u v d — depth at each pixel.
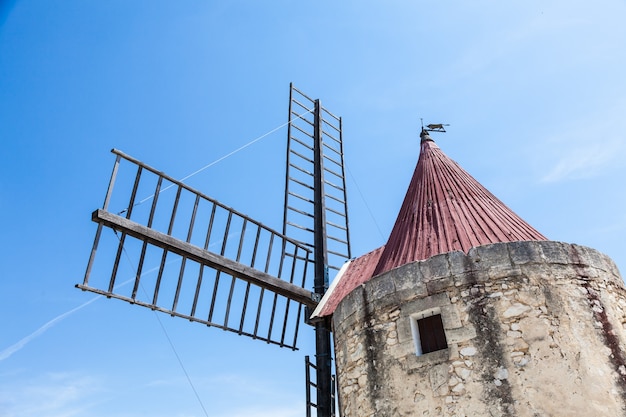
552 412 7.38
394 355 8.80
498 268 8.59
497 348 8.01
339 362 9.97
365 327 9.42
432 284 8.91
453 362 8.20
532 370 7.71
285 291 13.84
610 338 8.10
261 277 13.33
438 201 11.17
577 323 8.09
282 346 14.06
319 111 17.94
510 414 7.51
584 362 7.71
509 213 10.84
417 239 10.46
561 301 8.26
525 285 8.38
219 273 12.77
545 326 8.00
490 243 8.93
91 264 10.52
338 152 18.19
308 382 13.27
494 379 7.82
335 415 13.11
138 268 11.24
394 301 9.19
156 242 11.51
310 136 17.38
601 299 8.52
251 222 13.54
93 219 10.66
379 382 8.81
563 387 7.52
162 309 11.58
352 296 9.96
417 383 8.36
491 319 8.24
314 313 12.24
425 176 12.12
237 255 12.99
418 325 8.98
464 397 7.89
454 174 11.86
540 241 8.84
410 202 11.78
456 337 8.34
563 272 8.57
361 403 8.97
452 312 8.55
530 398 7.53
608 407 7.39
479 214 10.52
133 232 11.08
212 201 12.72
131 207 11.21
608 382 7.63
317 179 16.59
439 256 9.09
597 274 8.78
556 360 7.72
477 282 8.59
